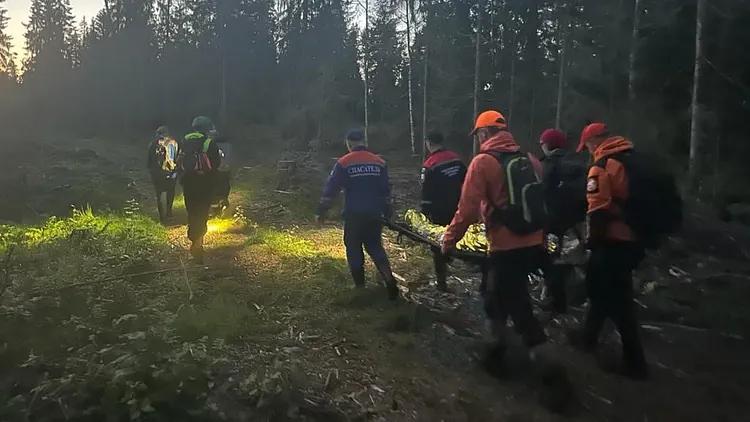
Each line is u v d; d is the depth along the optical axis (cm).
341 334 523
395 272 755
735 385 496
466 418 418
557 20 2894
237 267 710
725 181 1591
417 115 4203
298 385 416
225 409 379
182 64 5362
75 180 1897
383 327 546
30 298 500
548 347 494
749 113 1770
